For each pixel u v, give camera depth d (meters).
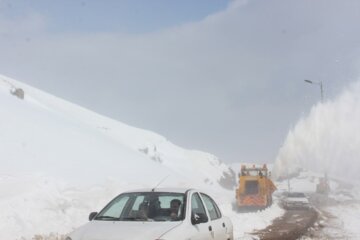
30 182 18.45
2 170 19.81
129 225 7.10
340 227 20.81
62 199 17.75
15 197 16.06
